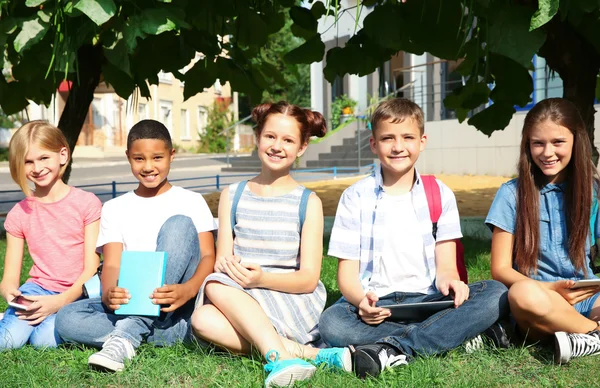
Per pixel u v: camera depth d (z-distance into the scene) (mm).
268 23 5457
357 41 4727
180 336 3113
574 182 3014
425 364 2684
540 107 3041
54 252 3359
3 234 7855
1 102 5309
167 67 4883
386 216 3121
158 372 2705
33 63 4539
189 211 3316
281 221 3072
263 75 6301
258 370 2707
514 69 4676
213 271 3234
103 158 28578
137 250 3242
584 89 5438
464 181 12398
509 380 2607
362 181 3229
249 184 3193
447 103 5848
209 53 4988
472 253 5793
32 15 3629
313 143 17484
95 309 3133
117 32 3670
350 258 3129
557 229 3092
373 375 2662
